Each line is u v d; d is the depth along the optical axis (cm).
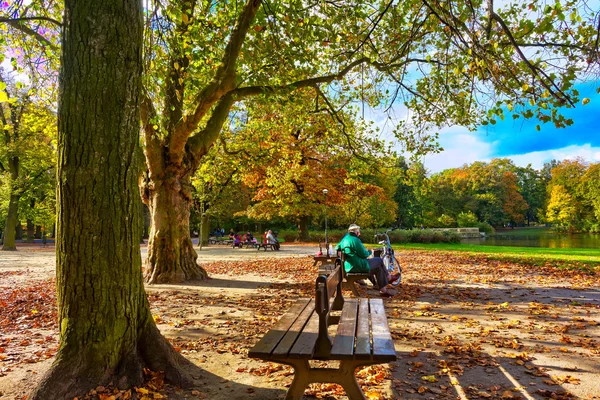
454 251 2283
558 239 4978
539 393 376
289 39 875
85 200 370
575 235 6059
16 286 1148
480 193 8300
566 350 501
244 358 487
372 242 3838
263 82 966
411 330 604
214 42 948
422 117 1101
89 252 372
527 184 9912
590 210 6266
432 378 412
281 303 823
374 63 970
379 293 921
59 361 365
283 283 1091
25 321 709
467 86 946
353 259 841
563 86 515
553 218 6581
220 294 930
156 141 1076
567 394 369
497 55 561
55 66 853
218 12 944
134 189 401
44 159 3141
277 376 429
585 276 1155
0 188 3173
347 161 1549
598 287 973
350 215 4172
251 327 636
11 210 3139
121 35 383
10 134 3059
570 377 411
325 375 317
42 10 745
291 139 2612
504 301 820
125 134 388
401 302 819
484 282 1086
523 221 10325
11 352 526
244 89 1096
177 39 786
